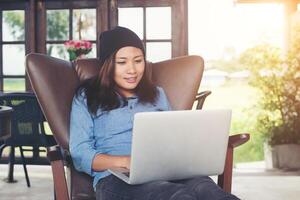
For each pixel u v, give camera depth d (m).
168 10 4.27
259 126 4.27
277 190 3.30
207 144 1.41
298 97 4.16
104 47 1.73
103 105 1.69
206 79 6.53
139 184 1.40
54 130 1.78
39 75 1.78
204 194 1.34
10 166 3.57
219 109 1.40
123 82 1.71
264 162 4.38
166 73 2.08
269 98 4.22
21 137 3.17
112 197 1.47
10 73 4.44
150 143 1.32
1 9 4.40
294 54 4.19
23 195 3.17
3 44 4.44
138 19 4.31
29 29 4.38
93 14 4.35
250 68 4.28
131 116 1.71
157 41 4.30
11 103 3.06
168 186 1.33
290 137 4.13
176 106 2.01
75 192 1.68
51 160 1.42
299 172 3.97
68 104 1.82
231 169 1.63
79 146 1.61
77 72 1.94
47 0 4.36
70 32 4.38
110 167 1.54
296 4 4.43
